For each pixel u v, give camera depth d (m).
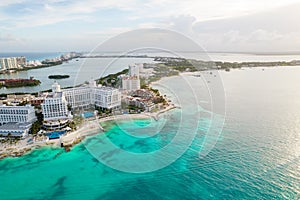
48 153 85.75
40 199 59.50
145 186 63.06
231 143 84.81
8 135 99.00
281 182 62.12
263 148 81.19
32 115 115.50
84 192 61.75
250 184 61.84
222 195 58.31
